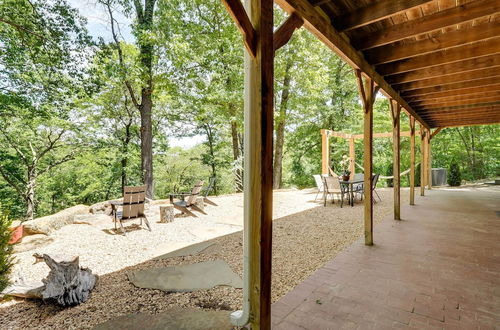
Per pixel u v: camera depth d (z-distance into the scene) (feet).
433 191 33.37
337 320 6.25
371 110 11.83
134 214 15.26
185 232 15.10
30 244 12.39
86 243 13.09
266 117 5.40
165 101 35.70
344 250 11.23
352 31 9.58
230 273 9.36
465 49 11.02
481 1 7.84
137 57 27.12
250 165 5.60
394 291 7.58
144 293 8.03
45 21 21.61
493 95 18.29
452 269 9.04
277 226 16.07
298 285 8.07
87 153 38.42
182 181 53.67
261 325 5.44
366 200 11.91
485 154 47.57
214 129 47.52
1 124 29.68
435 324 6.03
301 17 6.77
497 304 6.81
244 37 5.03
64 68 23.17
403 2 7.40
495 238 12.65
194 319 6.57
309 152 52.06
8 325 6.64
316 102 43.39
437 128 35.27
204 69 30.53
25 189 36.19
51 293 7.29
